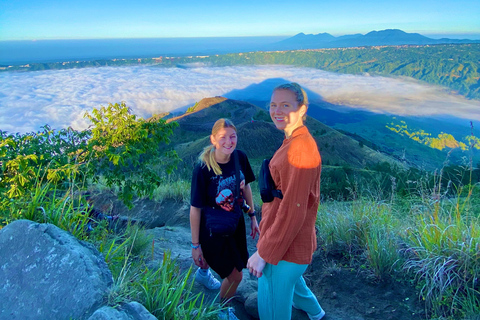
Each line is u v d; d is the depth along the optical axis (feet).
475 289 7.12
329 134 454.81
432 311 7.14
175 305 5.74
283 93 5.69
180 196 22.11
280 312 6.44
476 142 10.85
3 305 5.23
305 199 5.39
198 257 8.19
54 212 7.16
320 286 9.09
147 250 11.05
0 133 11.89
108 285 5.37
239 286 9.68
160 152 15.97
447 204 10.70
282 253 5.68
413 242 9.14
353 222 10.86
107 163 14.02
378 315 7.52
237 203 7.79
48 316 4.90
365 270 9.02
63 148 13.03
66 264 5.41
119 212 20.30
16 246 5.89
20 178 9.34
